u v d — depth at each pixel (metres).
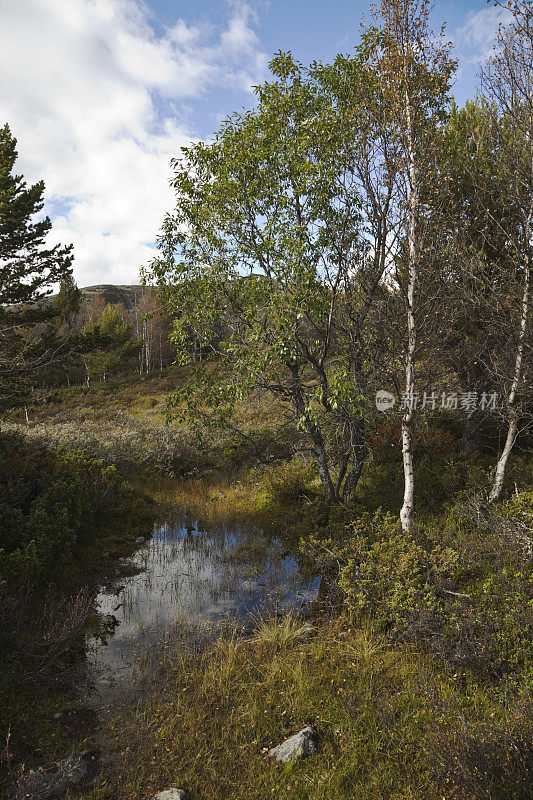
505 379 8.28
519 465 9.75
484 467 10.09
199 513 11.08
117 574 7.84
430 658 5.01
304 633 5.80
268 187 8.38
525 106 7.38
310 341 9.12
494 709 3.96
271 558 8.49
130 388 35.00
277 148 8.14
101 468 11.54
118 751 4.01
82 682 4.96
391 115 7.24
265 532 9.77
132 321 62.91
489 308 7.96
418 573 6.02
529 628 4.64
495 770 3.03
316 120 7.97
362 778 3.58
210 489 12.88
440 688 4.45
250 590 7.25
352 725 4.10
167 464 14.52
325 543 7.87
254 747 3.98
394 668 4.91
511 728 3.36
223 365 9.05
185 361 9.14
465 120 10.25
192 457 15.19
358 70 8.03
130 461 14.66
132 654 5.49
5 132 14.61
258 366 7.83
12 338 13.12
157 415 24.80
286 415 10.08
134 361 50.19
